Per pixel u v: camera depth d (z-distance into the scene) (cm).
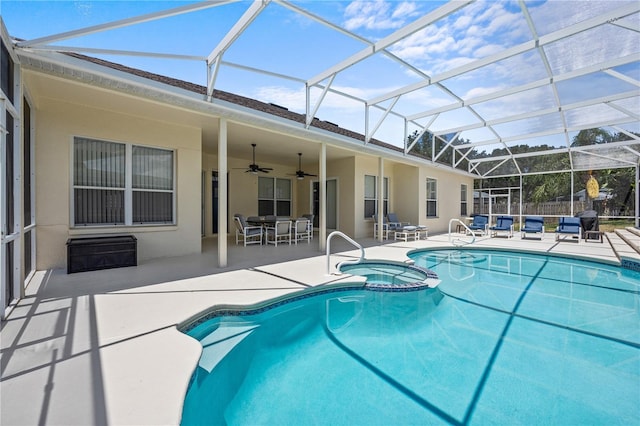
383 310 485
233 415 246
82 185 582
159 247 679
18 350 258
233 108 588
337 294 500
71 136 566
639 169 1237
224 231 604
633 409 250
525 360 332
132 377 222
